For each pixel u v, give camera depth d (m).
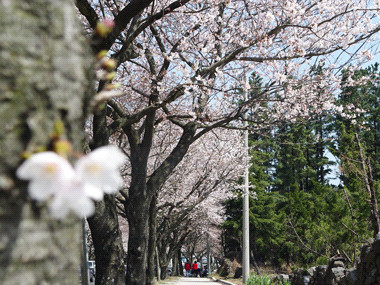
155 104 8.07
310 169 41.56
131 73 12.86
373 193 9.46
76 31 1.20
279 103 11.05
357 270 7.35
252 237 28.92
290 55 9.27
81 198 0.91
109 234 7.40
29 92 1.04
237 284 20.80
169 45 11.96
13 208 0.99
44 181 0.90
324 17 10.16
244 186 18.56
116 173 0.94
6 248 0.97
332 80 10.49
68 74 1.13
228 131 17.83
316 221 15.16
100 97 1.39
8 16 1.03
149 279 12.78
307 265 15.02
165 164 9.11
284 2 8.95
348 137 11.70
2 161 0.99
